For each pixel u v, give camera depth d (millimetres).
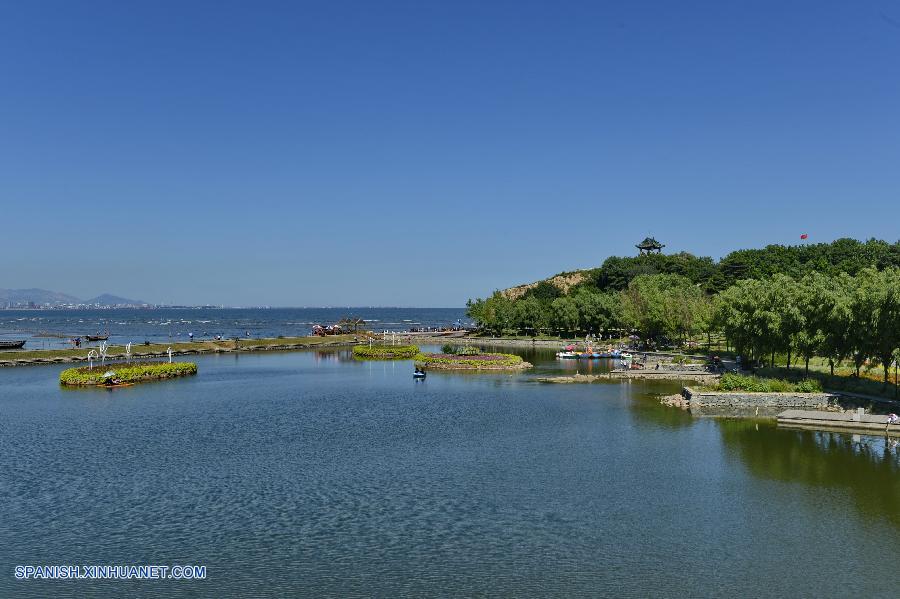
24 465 52719
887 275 74625
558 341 195375
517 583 32438
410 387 101625
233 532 38719
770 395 75875
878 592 31422
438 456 55750
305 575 33312
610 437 62875
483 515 41375
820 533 38438
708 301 159875
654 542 37219
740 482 48000
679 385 100438
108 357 149250
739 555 35469
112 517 41156
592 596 31141
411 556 35438
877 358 77625
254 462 53844
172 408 80812
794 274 199625
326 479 49031
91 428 67562
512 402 84750
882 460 54031
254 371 127750
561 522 40188
